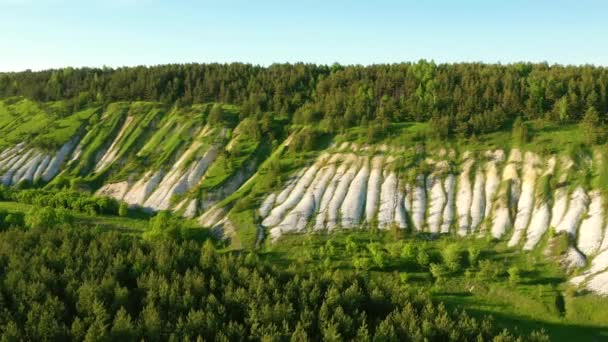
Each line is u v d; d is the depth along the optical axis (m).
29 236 101.56
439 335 71.69
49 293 73.69
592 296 95.19
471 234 122.25
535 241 115.50
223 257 93.88
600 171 129.75
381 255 109.69
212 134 192.75
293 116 195.12
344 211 135.12
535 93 170.00
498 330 82.38
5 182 183.75
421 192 138.75
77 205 153.25
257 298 77.75
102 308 69.88
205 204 155.25
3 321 67.38
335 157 158.25
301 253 119.06
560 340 85.56
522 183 134.12
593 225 114.81
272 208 140.50
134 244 98.12
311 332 71.88
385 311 80.12
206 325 69.25
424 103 175.75
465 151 150.38
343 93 199.00
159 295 77.62
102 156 198.75
